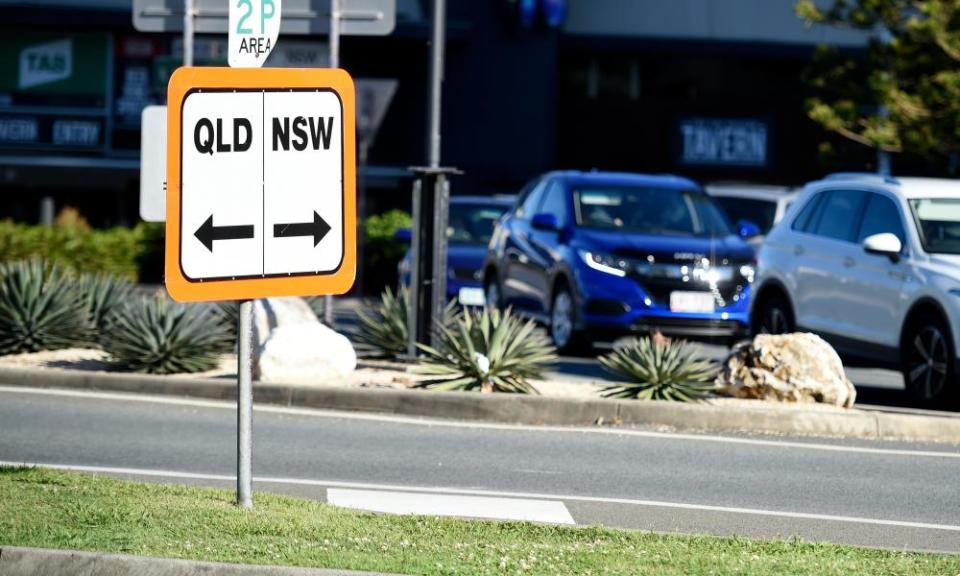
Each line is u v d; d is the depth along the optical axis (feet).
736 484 90.02
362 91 211.00
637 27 330.13
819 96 339.98
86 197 319.47
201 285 61.82
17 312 136.26
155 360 123.85
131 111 314.76
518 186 317.42
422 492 84.17
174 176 61.36
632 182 167.53
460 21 311.88
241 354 68.08
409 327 134.21
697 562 62.23
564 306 160.15
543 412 111.24
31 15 309.42
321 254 64.54
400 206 316.19
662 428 109.70
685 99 337.11
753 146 338.34
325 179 64.59
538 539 67.31
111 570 57.26
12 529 61.62
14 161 313.12
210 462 91.56
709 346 185.88
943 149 243.40
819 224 136.77
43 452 92.68
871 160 260.01
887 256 125.70
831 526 78.95
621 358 117.29
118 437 98.94
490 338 119.14
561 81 335.06
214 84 62.03
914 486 91.09
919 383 121.80
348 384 119.34
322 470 90.22
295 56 247.70
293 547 61.21
